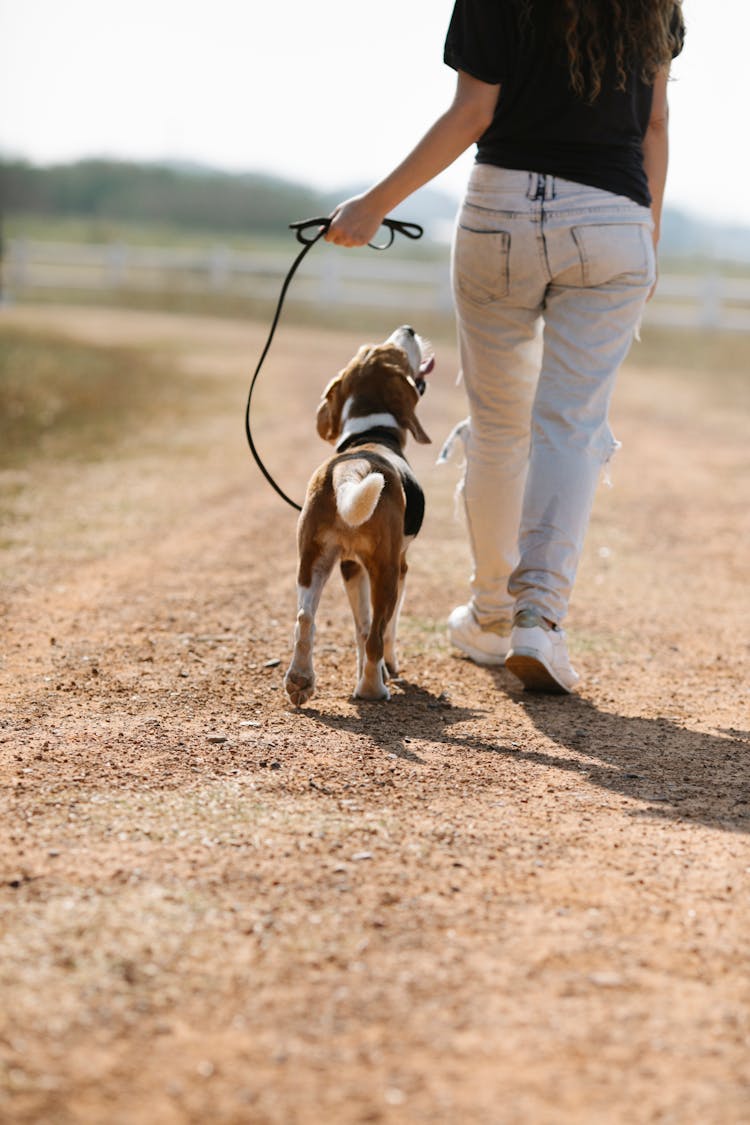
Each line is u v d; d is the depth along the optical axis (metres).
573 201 6.61
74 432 18.56
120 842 4.90
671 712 7.19
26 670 7.52
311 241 7.32
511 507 7.76
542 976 3.99
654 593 10.52
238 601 9.55
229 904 4.39
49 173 116.94
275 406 22.53
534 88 6.54
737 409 24.78
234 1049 3.55
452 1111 3.31
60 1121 3.23
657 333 39.56
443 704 7.20
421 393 8.02
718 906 4.54
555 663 7.18
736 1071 3.51
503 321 7.14
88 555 10.99
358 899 4.47
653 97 6.89
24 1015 3.65
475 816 5.36
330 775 5.81
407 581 10.45
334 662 8.00
